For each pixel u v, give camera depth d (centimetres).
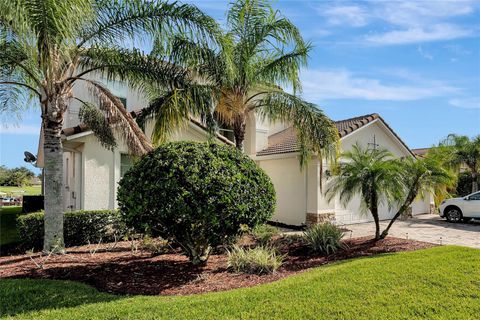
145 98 1257
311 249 960
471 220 1739
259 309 484
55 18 652
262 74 1115
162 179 635
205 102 1004
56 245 799
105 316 461
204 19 869
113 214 1057
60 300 527
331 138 1079
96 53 905
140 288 608
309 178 1507
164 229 695
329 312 478
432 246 982
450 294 547
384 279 618
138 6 829
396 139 1805
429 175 1009
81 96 1330
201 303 505
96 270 706
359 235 1262
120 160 1226
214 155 695
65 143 1148
